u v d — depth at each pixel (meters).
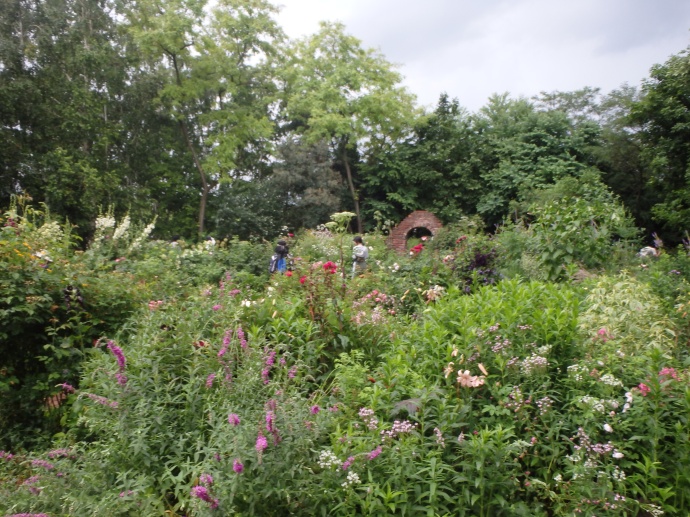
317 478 2.92
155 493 3.18
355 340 4.79
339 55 30.28
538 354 3.84
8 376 4.66
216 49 25.06
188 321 4.38
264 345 4.18
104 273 5.62
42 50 21.16
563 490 3.07
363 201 30.70
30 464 3.62
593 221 7.86
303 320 4.69
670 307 5.55
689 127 18.28
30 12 21.48
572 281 6.68
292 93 31.28
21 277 4.58
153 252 10.55
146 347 3.92
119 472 3.30
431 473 2.92
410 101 31.16
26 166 19.95
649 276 7.55
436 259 8.96
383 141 31.89
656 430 3.20
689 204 18.55
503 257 8.64
